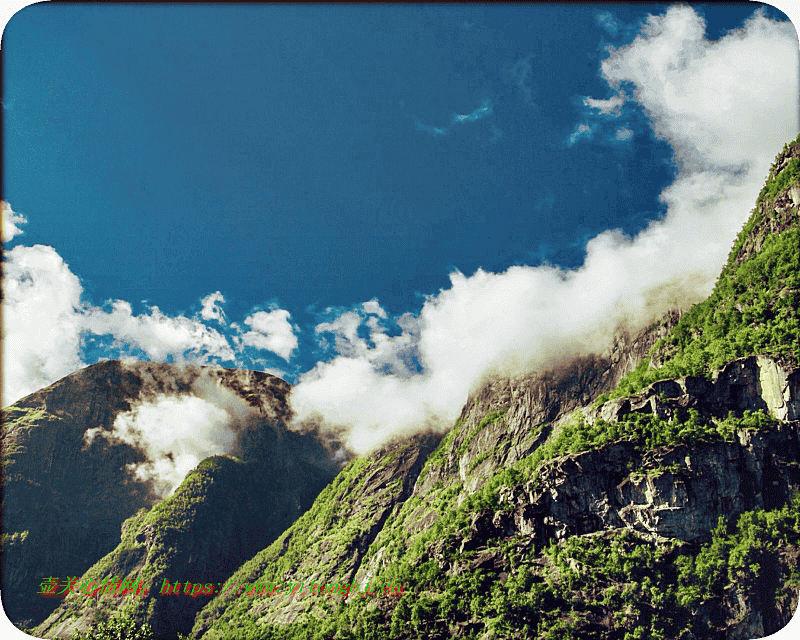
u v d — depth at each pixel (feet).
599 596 403.54
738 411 434.71
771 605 355.77
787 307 465.06
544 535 466.70
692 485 411.34
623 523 433.07
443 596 477.77
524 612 418.72
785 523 374.22
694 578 381.81
